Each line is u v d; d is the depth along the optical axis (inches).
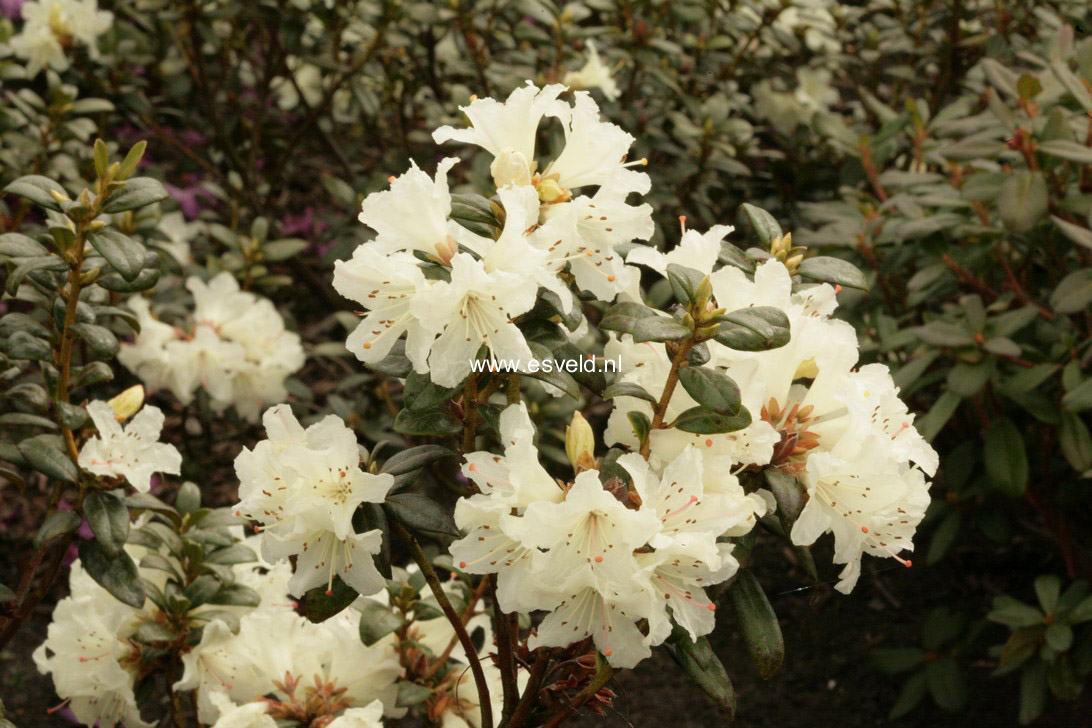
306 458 59.4
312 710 82.6
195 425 170.2
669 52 154.6
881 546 62.1
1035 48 156.8
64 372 82.5
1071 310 106.9
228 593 87.3
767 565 159.5
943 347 118.6
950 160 131.4
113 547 80.6
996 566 155.9
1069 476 135.3
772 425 61.3
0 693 133.0
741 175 184.7
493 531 57.4
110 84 161.5
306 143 200.2
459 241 57.6
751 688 139.6
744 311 58.3
